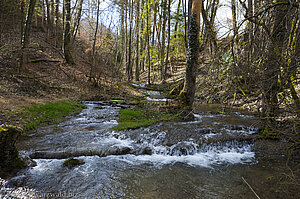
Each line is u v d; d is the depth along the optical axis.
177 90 13.76
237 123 8.23
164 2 23.08
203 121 8.74
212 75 3.26
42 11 24.11
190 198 3.78
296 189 3.85
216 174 4.72
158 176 4.59
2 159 4.16
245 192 3.96
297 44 2.74
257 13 3.18
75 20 18.42
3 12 14.52
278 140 6.14
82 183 4.13
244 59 2.99
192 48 8.78
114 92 15.74
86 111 10.20
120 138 6.66
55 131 7.04
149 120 8.61
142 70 34.50
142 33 24.69
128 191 3.95
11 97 9.05
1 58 12.90
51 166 4.76
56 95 12.01
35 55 16.48
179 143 6.17
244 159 5.59
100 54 22.09
